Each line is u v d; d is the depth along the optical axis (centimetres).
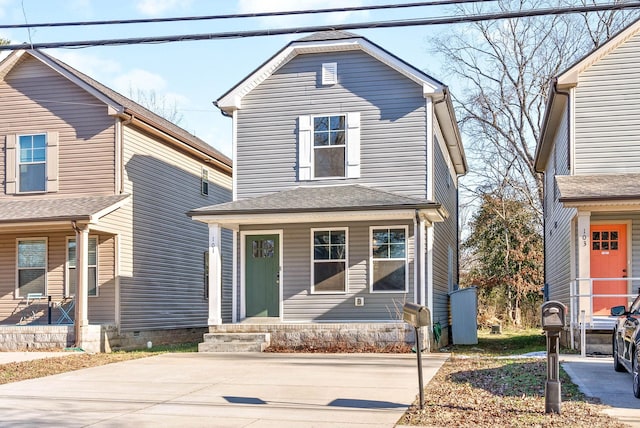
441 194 2095
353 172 1803
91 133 1972
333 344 1628
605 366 1223
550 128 2055
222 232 2627
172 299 2267
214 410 907
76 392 1065
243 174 1869
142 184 2084
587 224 1480
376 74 1819
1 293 1983
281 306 1788
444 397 956
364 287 1753
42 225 1772
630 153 1641
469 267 3950
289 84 1867
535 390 990
